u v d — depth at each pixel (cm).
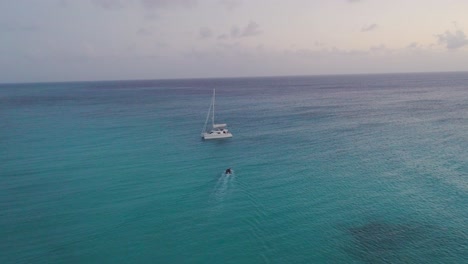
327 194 4628
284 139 7769
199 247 3400
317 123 9744
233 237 3581
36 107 14712
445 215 3962
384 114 11244
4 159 6278
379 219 3916
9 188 4872
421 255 3225
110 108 14138
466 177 5125
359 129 8769
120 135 8362
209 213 4112
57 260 3189
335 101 16062
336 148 6900
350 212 4100
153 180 5197
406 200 4384
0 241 3488
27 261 3169
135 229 3741
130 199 4509
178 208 4247
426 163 5822
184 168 5759
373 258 3209
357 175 5316
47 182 5103
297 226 3794
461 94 18212
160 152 6762
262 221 3912
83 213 4109
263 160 6159
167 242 3491
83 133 8606
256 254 3291
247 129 9050
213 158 6322
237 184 5012
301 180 5144
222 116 11481
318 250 3347
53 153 6694
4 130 9038
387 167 5666
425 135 7912
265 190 4791
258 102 16312
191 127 9438
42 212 4131
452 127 8719
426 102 14512
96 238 3562
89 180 5194
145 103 16462
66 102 17238
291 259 3212
